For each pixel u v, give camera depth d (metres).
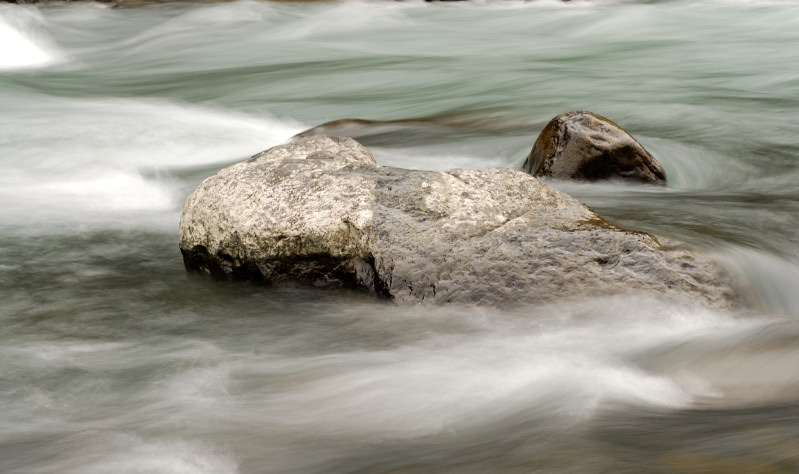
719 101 11.54
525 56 17.19
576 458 3.28
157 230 7.27
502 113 11.65
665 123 10.52
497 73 14.89
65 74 17.62
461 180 5.68
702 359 4.41
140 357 4.79
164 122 12.30
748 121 10.39
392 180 5.64
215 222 5.61
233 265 5.62
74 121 12.09
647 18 20.89
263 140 11.52
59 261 6.45
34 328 5.23
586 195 7.66
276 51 19.34
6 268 6.28
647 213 6.98
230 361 4.72
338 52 18.83
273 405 4.14
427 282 5.15
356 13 24.83
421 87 14.17
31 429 3.94
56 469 3.53
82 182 9.09
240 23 23.97
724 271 5.21
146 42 22.08
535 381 4.25
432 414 3.95
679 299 4.99
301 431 3.84
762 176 8.68
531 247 5.19
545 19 21.98
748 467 3.03
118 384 4.45
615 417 3.72
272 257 5.46
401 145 10.09
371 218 5.38
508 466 3.30
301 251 5.40
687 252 5.23
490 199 5.54
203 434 3.84
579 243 5.20
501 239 5.25
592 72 14.58
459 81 14.38
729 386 4.12
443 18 23.98
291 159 5.93
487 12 24.92
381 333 4.99
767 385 4.08
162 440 3.79
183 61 18.81
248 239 5.47
